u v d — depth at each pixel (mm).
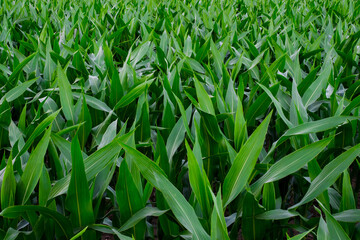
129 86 2209
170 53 2592
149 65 2650
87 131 1735
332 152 1633
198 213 1313
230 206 1614
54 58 2455
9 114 1723
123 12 4113
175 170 1727
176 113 2027
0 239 1246
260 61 2430
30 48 2826
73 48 2857
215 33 3523
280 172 1265
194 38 3135
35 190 1572
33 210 1147
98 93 2027
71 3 4469
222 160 1585
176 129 1600
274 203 1325
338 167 1229
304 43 3037
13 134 1548
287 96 1969
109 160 1223
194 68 2490
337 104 1908
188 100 2117
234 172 1236
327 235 1040
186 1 4812
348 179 1310
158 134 1400
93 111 1949
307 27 3668
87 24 3484
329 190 1475
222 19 3645
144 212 1198
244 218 1285
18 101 2078
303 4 4719
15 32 3287
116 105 1836
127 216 1227
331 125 1405
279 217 1242
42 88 2225
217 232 986
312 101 1914
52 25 3795
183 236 1238
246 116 1881
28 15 3873
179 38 3049
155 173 1086
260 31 3541
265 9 4473
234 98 1841
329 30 3439
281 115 1562
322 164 1682
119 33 3117
